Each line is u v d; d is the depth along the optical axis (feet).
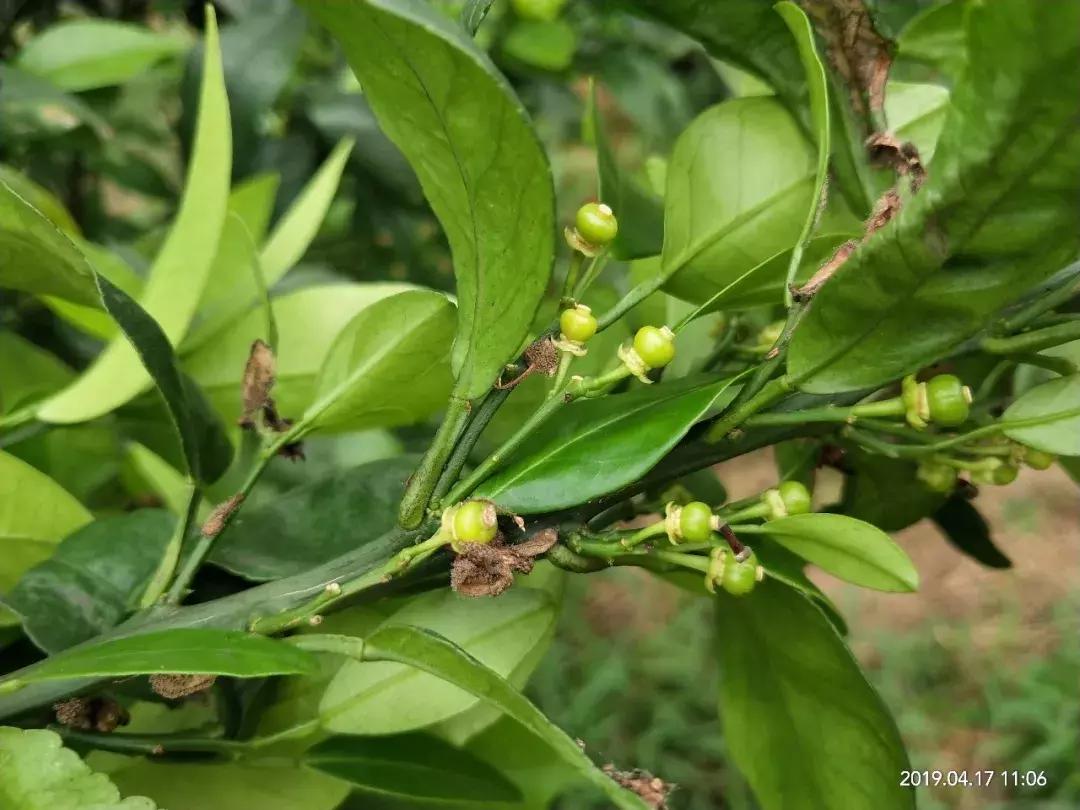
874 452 1.23
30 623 1.13
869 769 1.16
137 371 1.30
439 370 1.16
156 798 1.13
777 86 1.17
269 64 2.13
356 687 1.13
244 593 1.05
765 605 1.18
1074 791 4.67
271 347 1.23
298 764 1.16
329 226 3.07
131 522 1.24
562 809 4.01
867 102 1.14
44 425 1.37
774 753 1.24
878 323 1.00
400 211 2.73
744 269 1.16
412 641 0.94
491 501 1.02
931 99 1.22
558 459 1.04
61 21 2.36
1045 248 0.93
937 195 0.92
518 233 0.94
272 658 0.93
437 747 1.20
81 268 1.05
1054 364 1.12
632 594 6.01
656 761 4.83
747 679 1.24
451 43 0.84
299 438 1.16
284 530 1.21
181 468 1.62
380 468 1.26
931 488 1.24
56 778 0.93
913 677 5.48
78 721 1.12
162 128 3.03
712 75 3.67
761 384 1.07
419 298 1.10
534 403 1.38
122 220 2.81
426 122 0.91
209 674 0.93
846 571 1.05
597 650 5.44
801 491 1.06
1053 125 0.87
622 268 1.95
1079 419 1.07
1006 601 6.07
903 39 1.26
